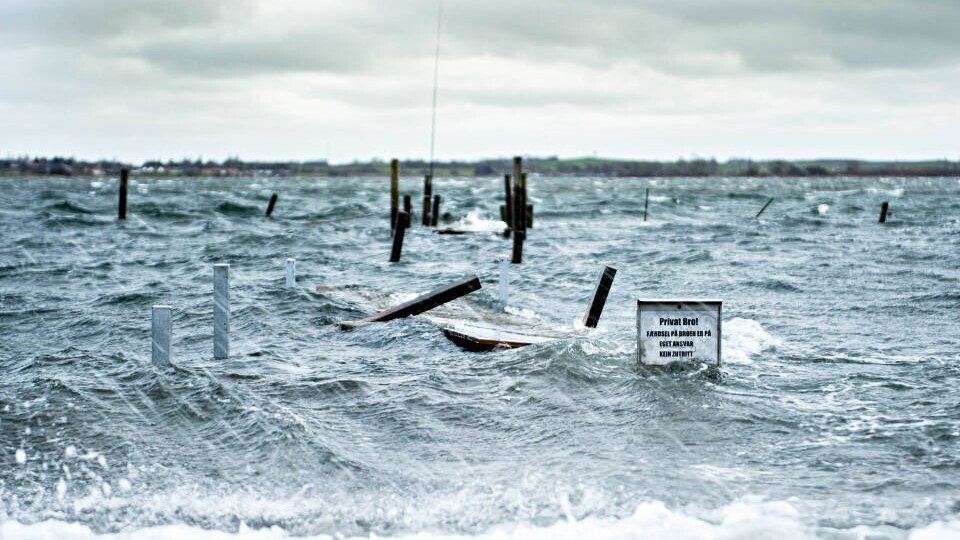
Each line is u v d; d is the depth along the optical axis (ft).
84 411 34.58
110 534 23.93
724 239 122.31
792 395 36.63
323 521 24.76
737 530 23.35
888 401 35.70
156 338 41.16
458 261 95.71
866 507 24.86
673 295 67.87
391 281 77.87
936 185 497.87
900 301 62.90
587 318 52.19
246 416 33.63
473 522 24.45
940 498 25.50
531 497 26.02
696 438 31.30
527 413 34.30
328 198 269.03
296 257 97.35
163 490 27.07
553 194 317.42
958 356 44.09
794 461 28.89
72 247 109.91
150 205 206.80
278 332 52.13
